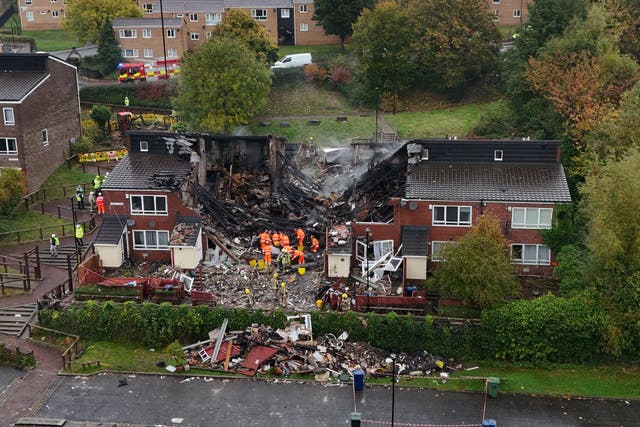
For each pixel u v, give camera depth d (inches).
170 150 2608.3
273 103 3823.8
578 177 2610.7
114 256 2404.0
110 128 3526.1
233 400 1898.4
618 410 1871.3
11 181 2741.1
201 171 2642.7
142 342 2108.8
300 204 2716.5
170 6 4475.9
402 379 1975.9
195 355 2047.2
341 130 3555.6
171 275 2342.5
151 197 2442.2
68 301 2226.9
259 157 2773.1
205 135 2696.9
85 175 3122.5
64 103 3181.6
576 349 2031.3
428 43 3686.0
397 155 2615.7
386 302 2148.1
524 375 1996.8
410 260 2294.5
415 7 3742.6
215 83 3336.6
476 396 1919.3
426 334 2042.3
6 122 2886.3
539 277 2335.1
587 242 2086.6
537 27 3304.6
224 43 3425.2
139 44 4242.1
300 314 2111.2
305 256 2465.6
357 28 3727.9
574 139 2657.5
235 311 2106.3
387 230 2357.3
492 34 3740.2
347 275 2327.8
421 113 3678.6
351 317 2075.5
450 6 3690.9
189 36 4503.0
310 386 1951.3
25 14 5137.8
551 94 3006.9
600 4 3476.9
